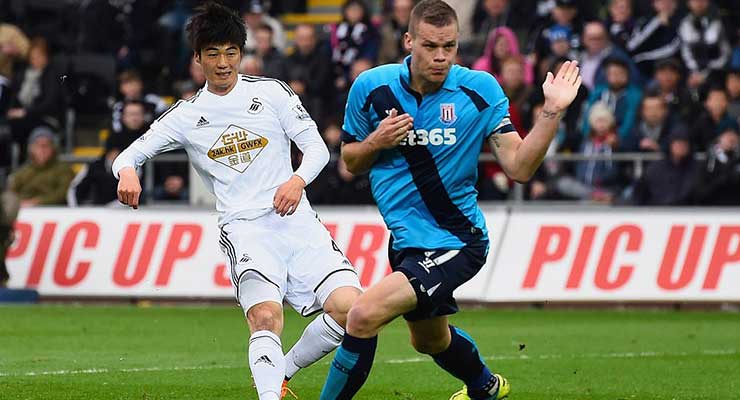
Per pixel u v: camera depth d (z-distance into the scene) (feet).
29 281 147.54
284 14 199.52
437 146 59.47
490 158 146.20
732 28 164.86
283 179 64.75
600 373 87.45
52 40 191.62
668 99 150.10
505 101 59.77
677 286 140.05
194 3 183.62
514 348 102.94
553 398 75.31
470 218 60.03
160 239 146.10
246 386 78.64
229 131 64.23
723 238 140.26
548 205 144.25
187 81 180.96
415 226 59.88
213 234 144.87
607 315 134.10
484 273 142.51
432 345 62.54
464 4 170.91
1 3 193.57
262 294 61.57
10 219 144.87
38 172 153.99
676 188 143.54
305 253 63.72
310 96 162.30
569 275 141.18
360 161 59.36
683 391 78.59
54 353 96.89
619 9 163.02
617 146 147.74
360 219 142.82
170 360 92.73
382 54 164.25
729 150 143.74
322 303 62.64
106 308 138.51
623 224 141.08
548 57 158.20
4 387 77.20
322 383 80.94
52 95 172.96
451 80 59.62
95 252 147.23
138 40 183.21
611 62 149.69
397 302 57.72
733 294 139.33
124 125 158.20
